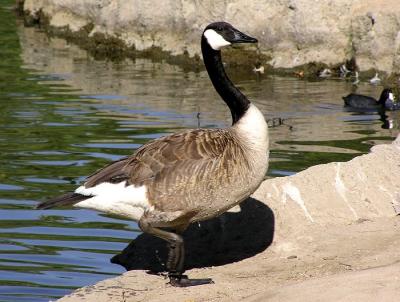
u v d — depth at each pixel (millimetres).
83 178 15844
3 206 14461
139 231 13609
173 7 28672
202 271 11344
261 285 10500
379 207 12750
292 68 26688
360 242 11680
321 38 26469
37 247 12773
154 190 10656
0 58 27531
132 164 10852
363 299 8688
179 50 28438
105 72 26188
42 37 31250
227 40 12062
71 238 13203
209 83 24891
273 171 16188
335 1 26453
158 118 20344
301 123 20141
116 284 10820
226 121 20062
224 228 12445
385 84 24922
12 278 11602
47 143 18078
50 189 15211
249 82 25312
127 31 29672
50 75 25281
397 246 11391
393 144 14383
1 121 19797
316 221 12422
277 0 27078
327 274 10656
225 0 27453
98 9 30422
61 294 11117
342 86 24703
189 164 10688
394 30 25250
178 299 10148
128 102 22016
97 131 19078
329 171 13156
